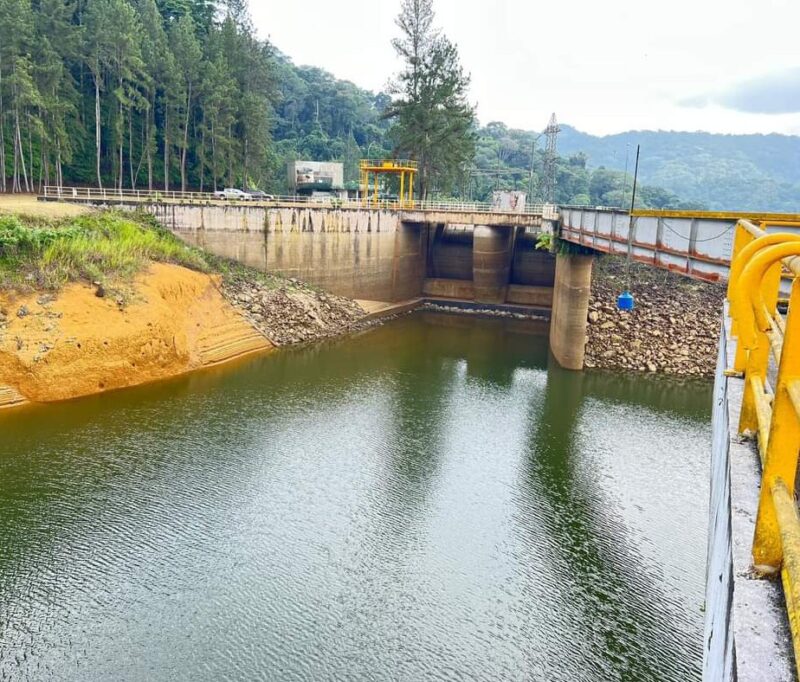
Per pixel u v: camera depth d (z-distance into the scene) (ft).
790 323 10.91
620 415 112.88
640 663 53.98
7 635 53.01
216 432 95.76
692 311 152.87
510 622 58.13
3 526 67.82
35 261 113.09
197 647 53.16
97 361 109.81
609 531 74.28
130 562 63.31
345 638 55.11
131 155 218.18
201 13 282.97
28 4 185.68
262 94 290.35
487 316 197.98
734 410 20.02
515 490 83.25
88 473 80.38
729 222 68.03
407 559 66.74
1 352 100.58
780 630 10.41
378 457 90.84
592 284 162.09
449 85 228.63
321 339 156.56
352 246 185.78
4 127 207.92
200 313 137.80
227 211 158.40
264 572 63.10
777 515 10.35
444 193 271.28
